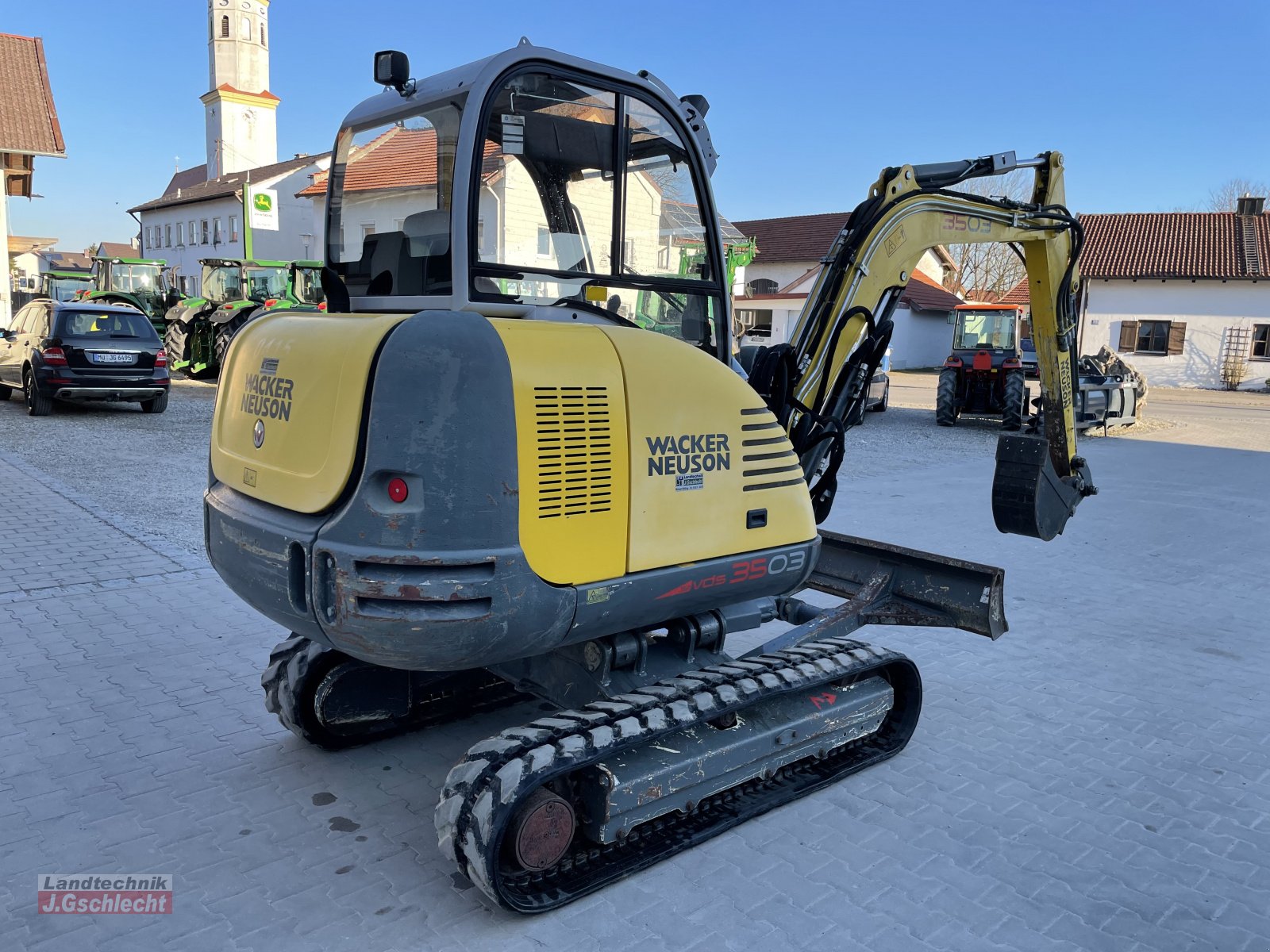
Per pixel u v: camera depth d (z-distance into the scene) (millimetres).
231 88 46781
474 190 2988
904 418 18438
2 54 25359
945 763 4082
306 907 2953
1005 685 4988
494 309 3057
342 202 3652
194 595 5859
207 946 2754
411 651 2689
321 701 3863
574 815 2975
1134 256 32594
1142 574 7246
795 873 3227
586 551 2932
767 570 3518
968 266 48719
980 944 2867
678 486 3178
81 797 3549
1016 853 3381
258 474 3088
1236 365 30703
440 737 4195
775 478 3539
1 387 15250
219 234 42000
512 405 2729
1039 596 6629
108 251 80625
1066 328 5441
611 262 3379
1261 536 8680
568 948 2793
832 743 3814
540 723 3068
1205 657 5469
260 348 3289
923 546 7871
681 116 3547
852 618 4352
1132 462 13375
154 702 4375
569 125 3209
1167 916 3037
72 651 4914
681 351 3266
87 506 7980
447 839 2867
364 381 2680
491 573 2693
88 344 13102
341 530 2686
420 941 2807
